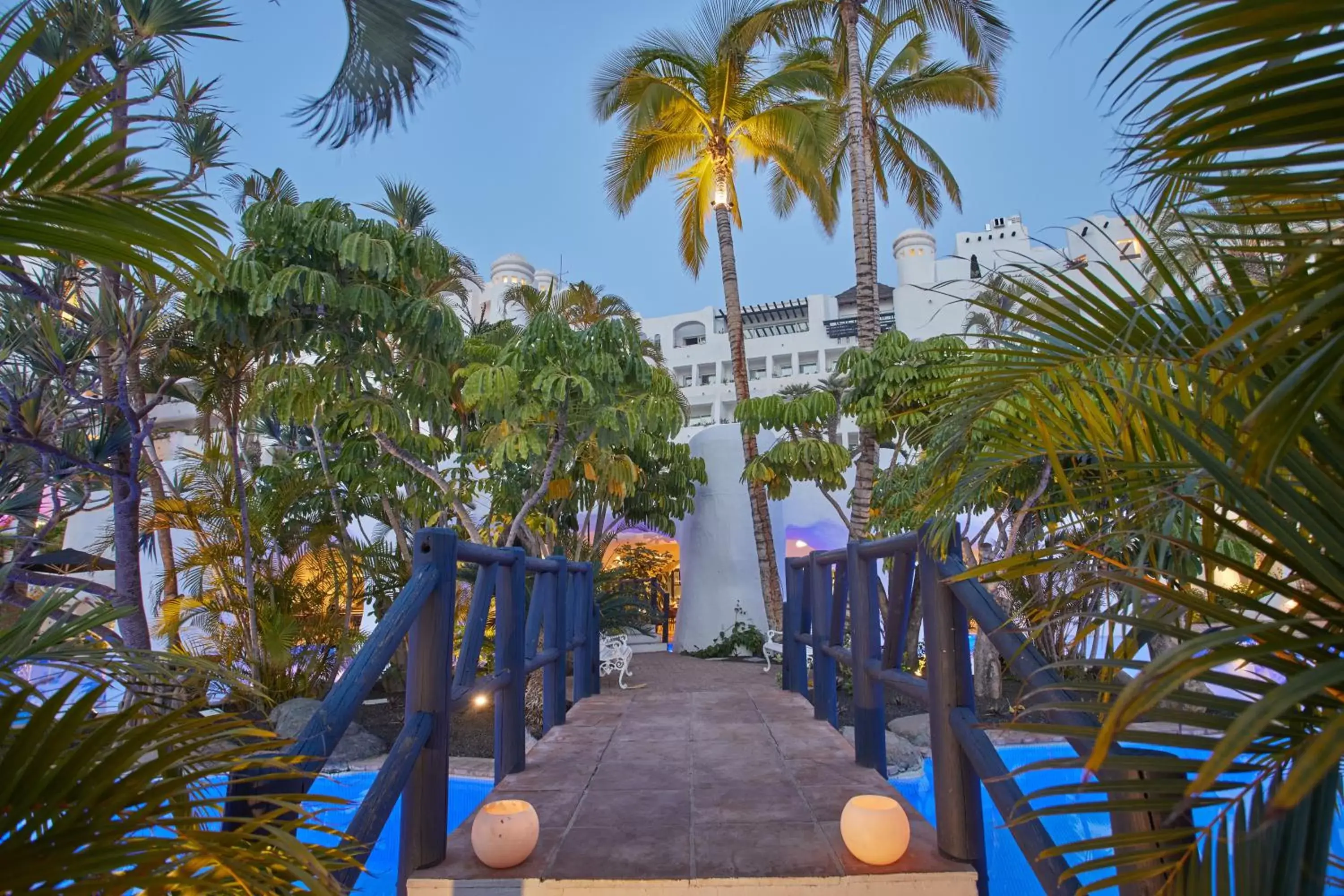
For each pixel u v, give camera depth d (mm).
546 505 11352
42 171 885
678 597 16641
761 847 2422
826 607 4801
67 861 840
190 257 1041
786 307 39938
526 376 7723
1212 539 1253
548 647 4672
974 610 1942
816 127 12234
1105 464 1431
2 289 5023
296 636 8227
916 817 2729
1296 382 680
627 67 12305
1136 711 684
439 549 2359
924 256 33406
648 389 9203
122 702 1511
